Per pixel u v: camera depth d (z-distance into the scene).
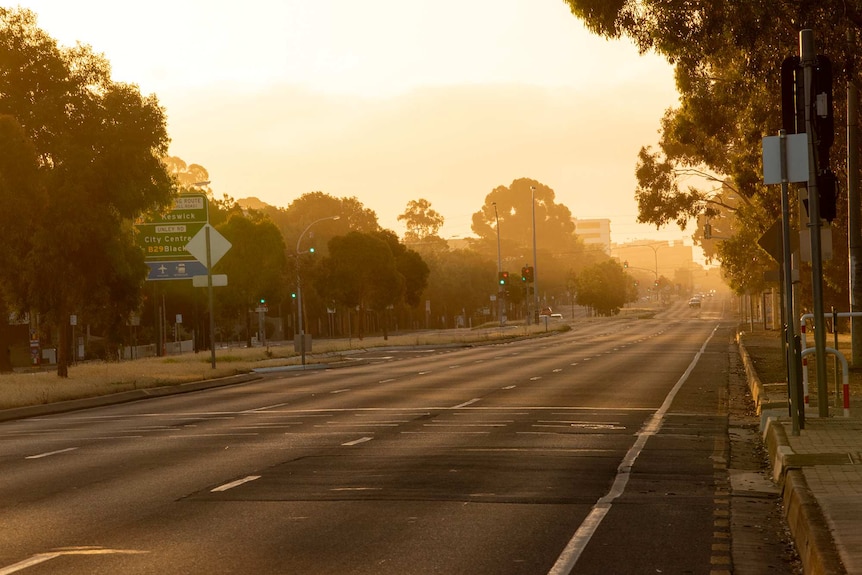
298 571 11.54
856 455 16.97
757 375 40.78
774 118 45.16
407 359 72.75
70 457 23.41
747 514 14.73
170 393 47.03
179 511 15.69
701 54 39.62
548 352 75.75
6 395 40.88
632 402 34.34
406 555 12.27
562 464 19.94
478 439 24.30
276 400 39.09
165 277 79.56
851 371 40.97
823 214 21.94
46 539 13.73
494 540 13.05
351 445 23.62
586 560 11.91
